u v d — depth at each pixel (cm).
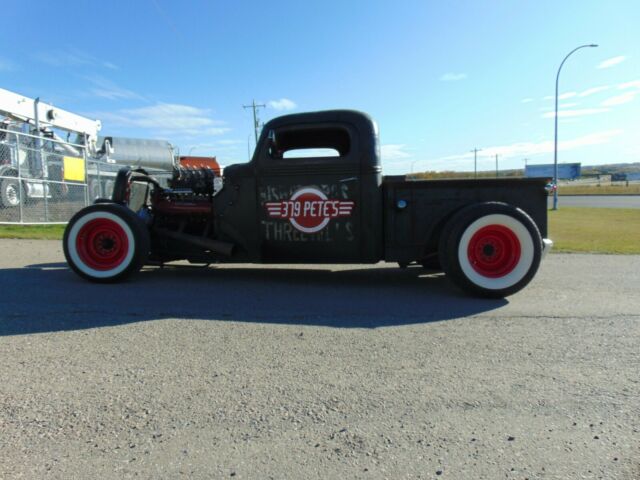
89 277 506
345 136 513
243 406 229
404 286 510
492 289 433
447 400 234
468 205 454
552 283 518
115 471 180
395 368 273
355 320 370
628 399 234
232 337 327
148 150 1955
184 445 197
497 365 277
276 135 496
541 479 175
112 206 504
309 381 256
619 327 348
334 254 490
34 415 219
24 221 1165
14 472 179
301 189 486
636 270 605
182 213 550
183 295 455
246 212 505
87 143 1777
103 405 229
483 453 191
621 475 176
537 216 458
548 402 231
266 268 636
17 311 387
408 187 467
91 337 324
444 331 341
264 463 185
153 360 284
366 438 202
